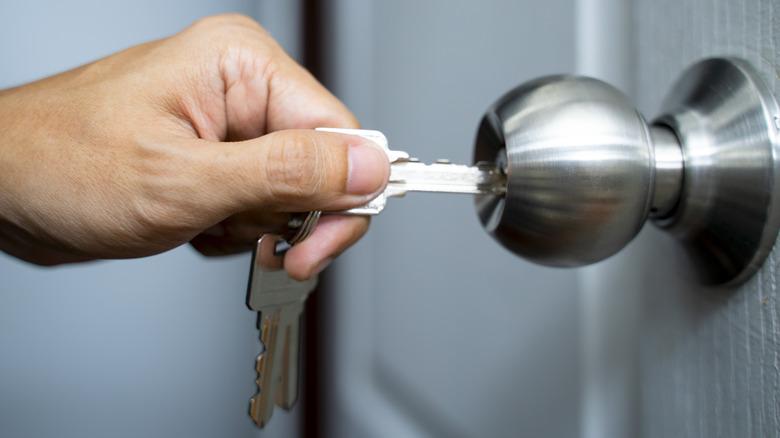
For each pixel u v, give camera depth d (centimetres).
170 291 76
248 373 79
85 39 69
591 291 35
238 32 39
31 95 33
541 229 25
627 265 34
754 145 23
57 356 72
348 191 29
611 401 35
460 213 48
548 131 24
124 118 31
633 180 24
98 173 31
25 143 32
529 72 39
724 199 24
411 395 57
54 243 34
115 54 36
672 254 29
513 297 42
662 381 31
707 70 26
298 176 28
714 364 26
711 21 26
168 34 72
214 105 37
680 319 29
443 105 49
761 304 23
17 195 32
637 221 25
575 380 36
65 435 73
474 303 47
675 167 25
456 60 47
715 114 25
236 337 79
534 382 40
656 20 31
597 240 25
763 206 23
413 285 56
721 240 25
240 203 30
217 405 78
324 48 68
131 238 32
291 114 39
